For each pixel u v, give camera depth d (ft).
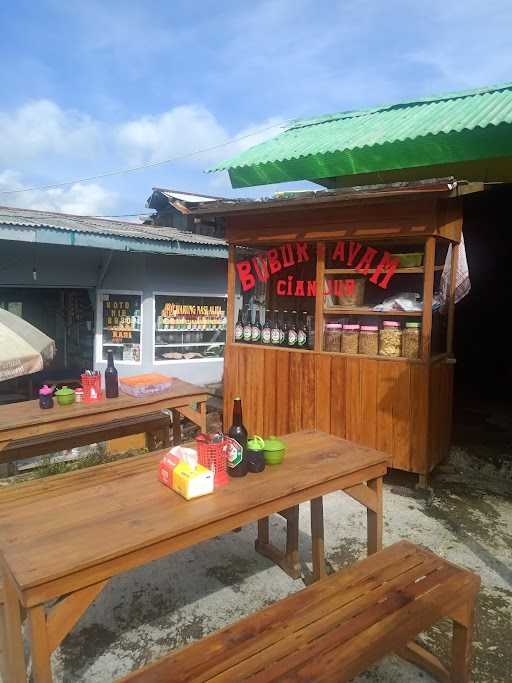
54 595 5.84
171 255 26.03
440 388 15.11
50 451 13.80
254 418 17.22
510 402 22.98
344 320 16.28
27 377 25.34
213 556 11.12
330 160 17.76
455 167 17.42
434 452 14.82
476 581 7.30
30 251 23.45
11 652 6.64
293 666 5.75
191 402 14.96
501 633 8.70
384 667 7.97
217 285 27.76
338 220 14.82
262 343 17.30
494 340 26.55
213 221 33.35
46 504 7.55
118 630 8.83
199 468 7.88
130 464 9.27
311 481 8.31
